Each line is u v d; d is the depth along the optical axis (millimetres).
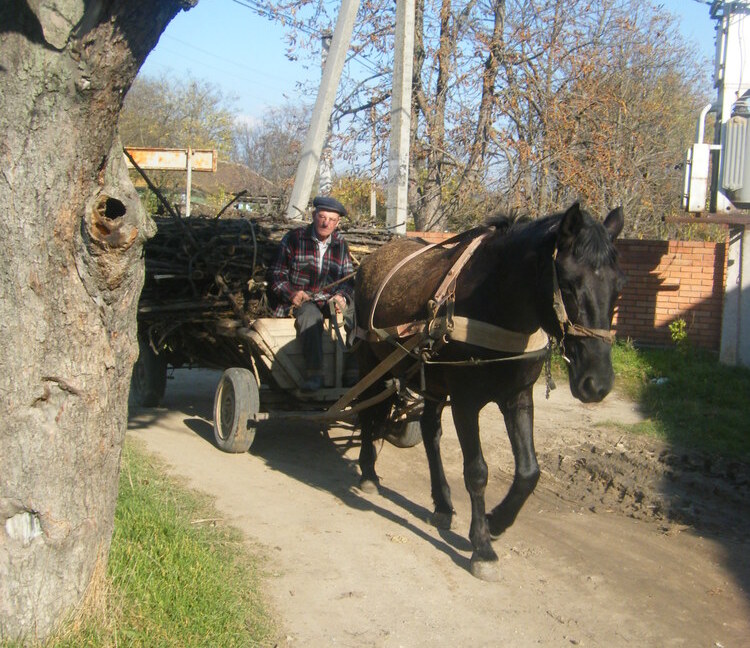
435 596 4215
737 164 9852
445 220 16141
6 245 2936
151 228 3191
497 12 16156
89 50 2758
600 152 15094
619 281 3703
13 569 3113
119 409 3369
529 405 4477
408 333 4734
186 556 4031
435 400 5129
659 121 18406
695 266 10922
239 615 3715
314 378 6281
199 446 6723
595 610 4160
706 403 8812
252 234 7102
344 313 6504
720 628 4039
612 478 6363
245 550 4562
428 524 5266
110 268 3094
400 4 11016
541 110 15320
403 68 11086
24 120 2836
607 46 16375
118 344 3289
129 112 37438
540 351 4281
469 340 4227
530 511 5625
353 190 17875
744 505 5875
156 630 3365
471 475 4426
